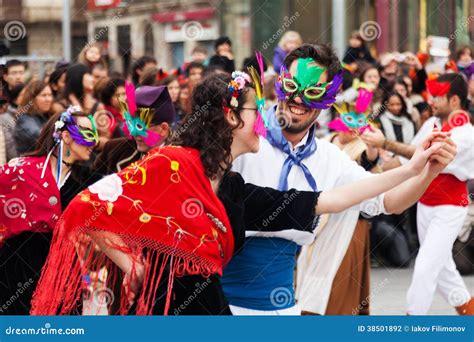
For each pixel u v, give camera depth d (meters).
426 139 4.32
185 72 8.95
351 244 7.11
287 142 4.59
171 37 9.86
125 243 4.08
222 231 4.15
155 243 4.08
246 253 4.53
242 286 4.57
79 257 4.42
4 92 8.47
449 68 10.04
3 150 7.64
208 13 9.77
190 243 4.07
